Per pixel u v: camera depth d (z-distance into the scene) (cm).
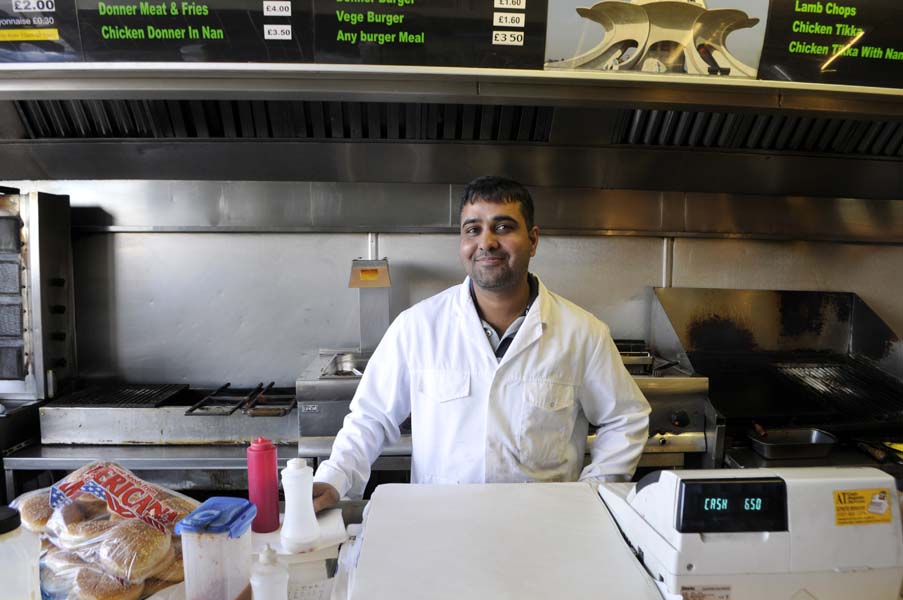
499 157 236
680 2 154
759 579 71
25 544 69
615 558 79
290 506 97
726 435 206
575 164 240
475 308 140
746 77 161
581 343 141
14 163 230
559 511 93
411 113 223
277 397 225
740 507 72
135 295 250
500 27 151
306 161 234
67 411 205
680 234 262
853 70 162
